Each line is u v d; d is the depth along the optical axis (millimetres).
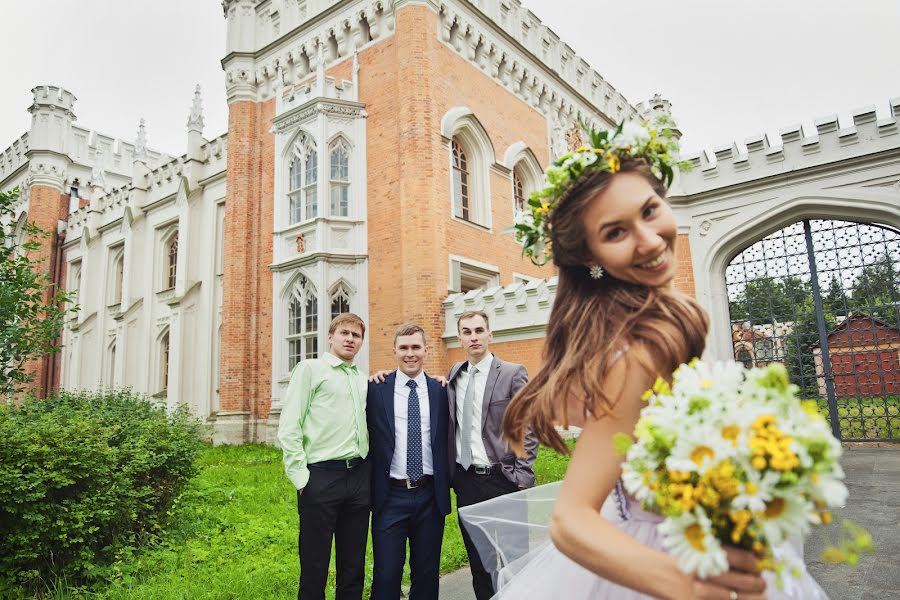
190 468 6391
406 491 3686
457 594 4406
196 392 18016
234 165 16234
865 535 929
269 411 14711
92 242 24328
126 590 4508
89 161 27891
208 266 18594
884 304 10000
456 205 14523
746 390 1000
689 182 11234
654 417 1014
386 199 13734
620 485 1428
